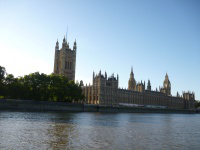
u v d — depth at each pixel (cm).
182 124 8881
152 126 7444
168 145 4256
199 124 9125
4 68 14100
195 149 4000
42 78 15462
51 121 7450
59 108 15312
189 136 5472
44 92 15212
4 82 14175
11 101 13088
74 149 3666
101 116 11575
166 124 8512
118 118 10625
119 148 3844
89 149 3697
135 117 12112
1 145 3753
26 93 14550
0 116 8400
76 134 5003
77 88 17075
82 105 16862
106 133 5341
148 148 3934
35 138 4384
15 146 3716
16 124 6281
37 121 7256
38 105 14188
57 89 15575
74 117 9812
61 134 4928
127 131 5856
